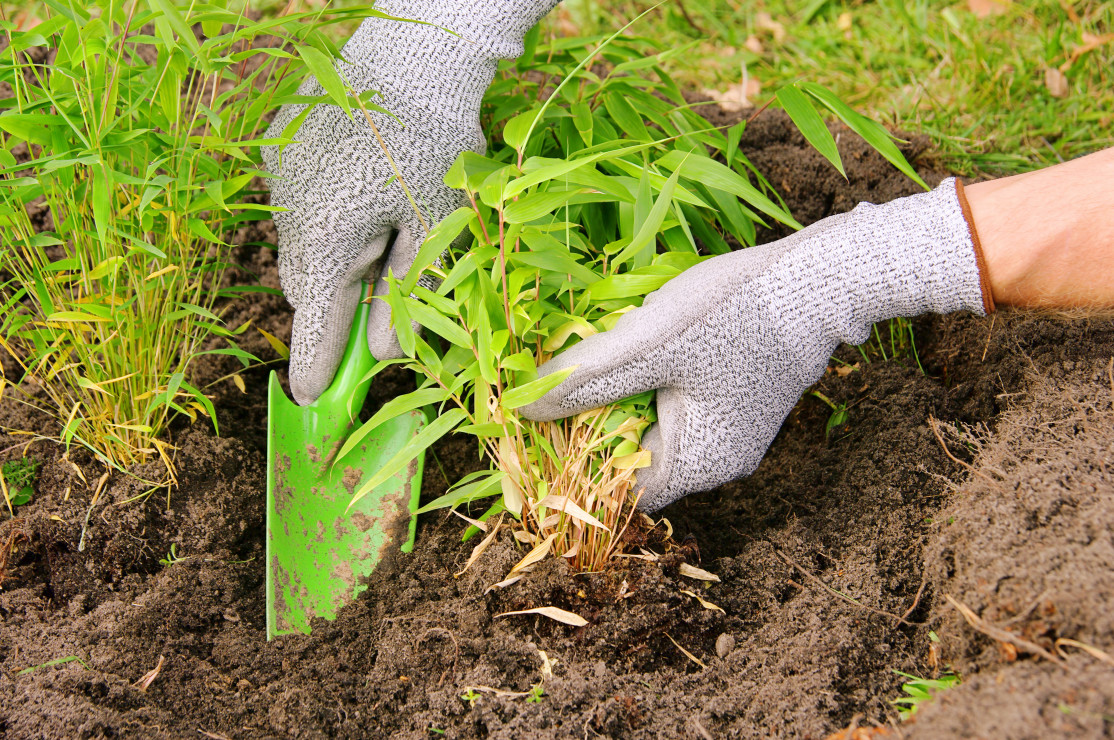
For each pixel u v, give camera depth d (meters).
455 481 1.35
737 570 1.27
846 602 1.23
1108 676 1.11
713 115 1.52
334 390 1.32
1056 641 1.14
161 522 1.30
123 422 1.30
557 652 1.24
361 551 1.30
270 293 1.44
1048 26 1.65
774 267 1.23
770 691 1.20
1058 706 1.11
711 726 1.20
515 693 1.21
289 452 1.30
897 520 1.26
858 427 1.32
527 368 1.21
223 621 1.28
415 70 1.25
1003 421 1.25
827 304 1.23
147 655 1.25
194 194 1.27
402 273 1.29
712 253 1.36
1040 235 1.21
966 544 1.20
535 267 1.23
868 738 1.16
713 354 1.23
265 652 1.25
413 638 1.25
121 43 1.18
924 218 1.22
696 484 1.26
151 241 1.30
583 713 1.20
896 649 1.21
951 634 1.19
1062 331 1.29
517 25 1.26
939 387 1.32
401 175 1.26
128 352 1.29
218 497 1.31
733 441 1.25
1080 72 1.58
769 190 1.46
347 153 1.26
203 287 1.44
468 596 1.26
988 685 1.13
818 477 1.31
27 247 1.25
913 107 1.54
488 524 1.28
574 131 1.33
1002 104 1.56
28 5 1.59
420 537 1.32
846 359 1.38
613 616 1.24
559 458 1.26
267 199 1.47
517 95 1.37
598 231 1.33
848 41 1.69
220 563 1.29
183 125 1.29
